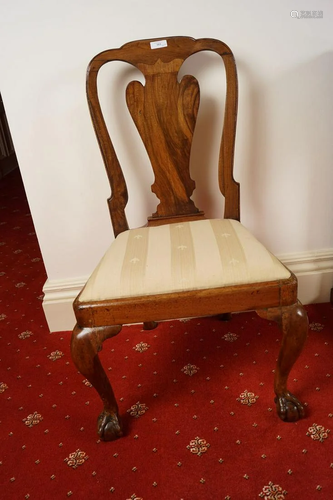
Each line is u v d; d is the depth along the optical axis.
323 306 1.86
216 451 1.24
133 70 1.55
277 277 1.17
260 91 1.59
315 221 1.80
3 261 2.74
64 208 1.75
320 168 1.71
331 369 1.50
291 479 1.13
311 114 1.63
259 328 1.77
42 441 1.35
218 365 1.59
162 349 1.71
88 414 1.44
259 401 1.41
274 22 1.50
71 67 1.54
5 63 1.53
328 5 1.48
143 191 1.74
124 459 1.25
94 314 1.18
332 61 1.56
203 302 1.17
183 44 1.40
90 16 1.48
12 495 1.18
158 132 1.47
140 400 1.47
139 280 1.18
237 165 1.70
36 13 1.47
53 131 1.63
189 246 1.28
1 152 5.07
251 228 1.81
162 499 1.12
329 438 1.24
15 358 1.76
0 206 3.91
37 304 2.18
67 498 1.16
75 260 1.85
